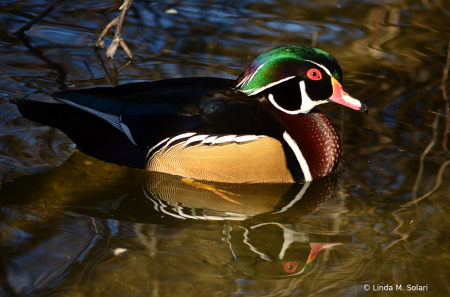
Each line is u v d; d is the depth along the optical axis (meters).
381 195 9.12
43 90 11.84
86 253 7.25
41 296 6.38
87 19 15.94
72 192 8.86
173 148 9.26
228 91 9.67
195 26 15.94
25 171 9.24
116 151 9.51
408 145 10.66
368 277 7.08
